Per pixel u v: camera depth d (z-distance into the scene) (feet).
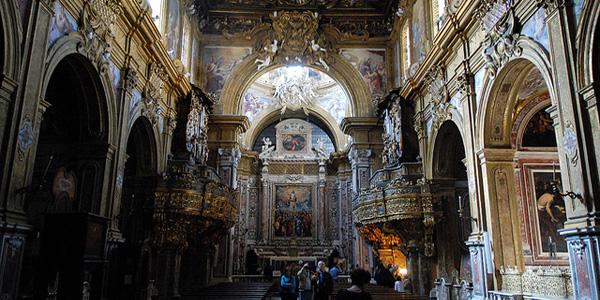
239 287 44.70
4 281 20.62
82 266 22.09
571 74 23.65
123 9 34.60
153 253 43.27
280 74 88.12
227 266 58.34
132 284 40.14
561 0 24.50
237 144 61.67
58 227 22.53
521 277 30.40
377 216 47.44
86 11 29.43
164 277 42.88
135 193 44.09
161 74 44.75
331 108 87.76
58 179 30.55
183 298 30.86
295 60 62.75
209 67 62.13
